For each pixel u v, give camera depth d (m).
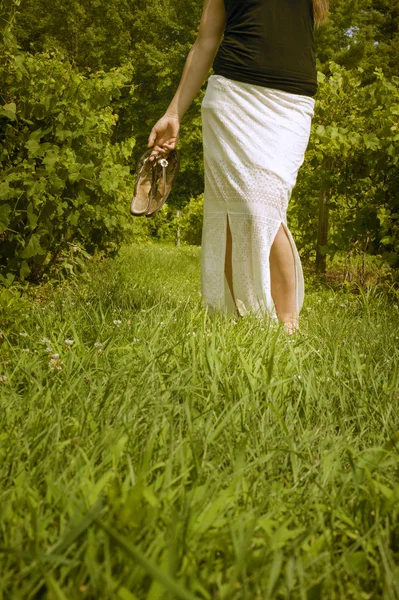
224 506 1.39
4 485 1.51
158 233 25.80
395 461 1.67
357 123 8.42
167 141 3.82
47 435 1.68
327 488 1.60
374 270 7.60
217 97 3.70
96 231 7.67
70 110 5.78
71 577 1.13
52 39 30.47
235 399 2.20
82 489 1.39
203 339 2.74
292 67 3.68
